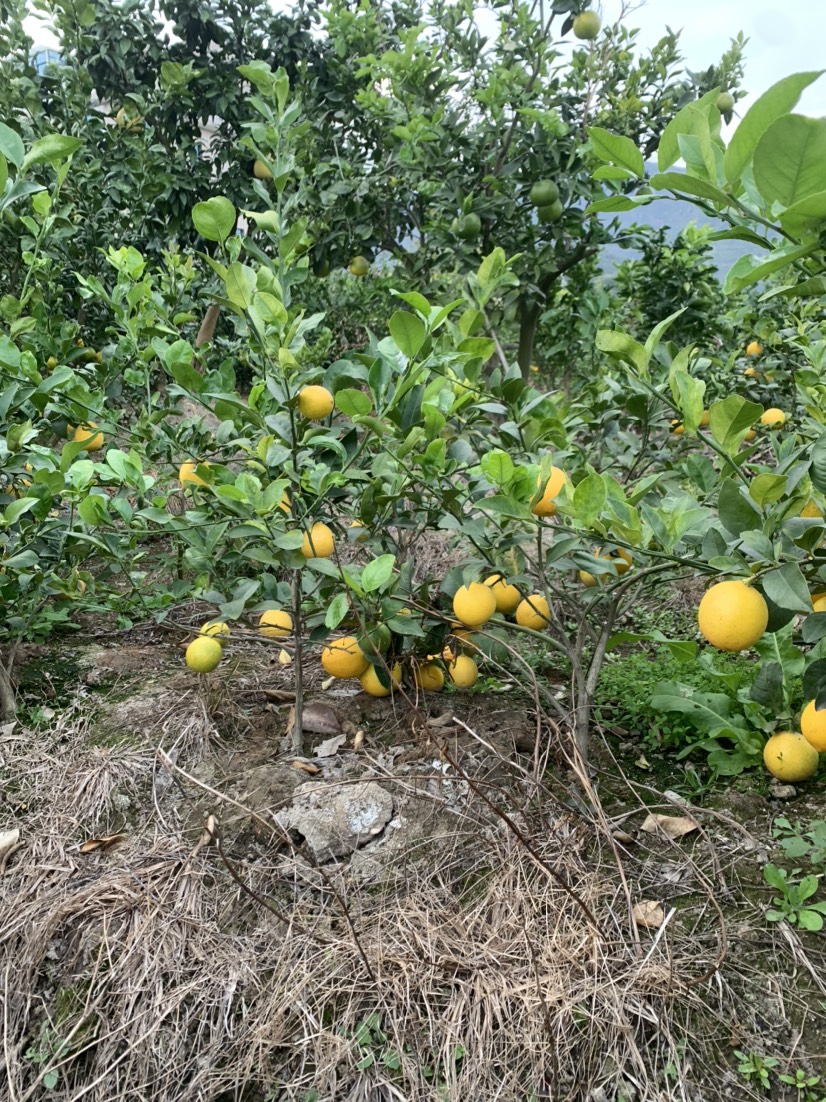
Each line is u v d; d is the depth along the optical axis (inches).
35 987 48.0
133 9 135.0
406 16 144.6
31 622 72.4
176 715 64.8
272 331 51.9
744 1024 42.1
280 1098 42.3
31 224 78.8
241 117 142.1
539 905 47.3
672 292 124.4
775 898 47.5
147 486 63.0
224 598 59.1
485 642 62.4
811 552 40.1
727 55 123.3
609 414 71.4
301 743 60.2
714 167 34.1
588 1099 40.1
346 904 49.0
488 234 119.3
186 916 49.0
